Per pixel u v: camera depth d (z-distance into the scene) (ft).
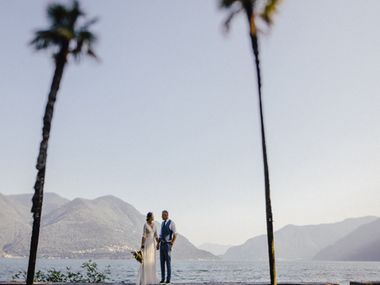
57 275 58.95
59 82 44.83
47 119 43.11
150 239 44.91
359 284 39.22
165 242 46.01
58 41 45.29
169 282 44.96
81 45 46.09
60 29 43.45
